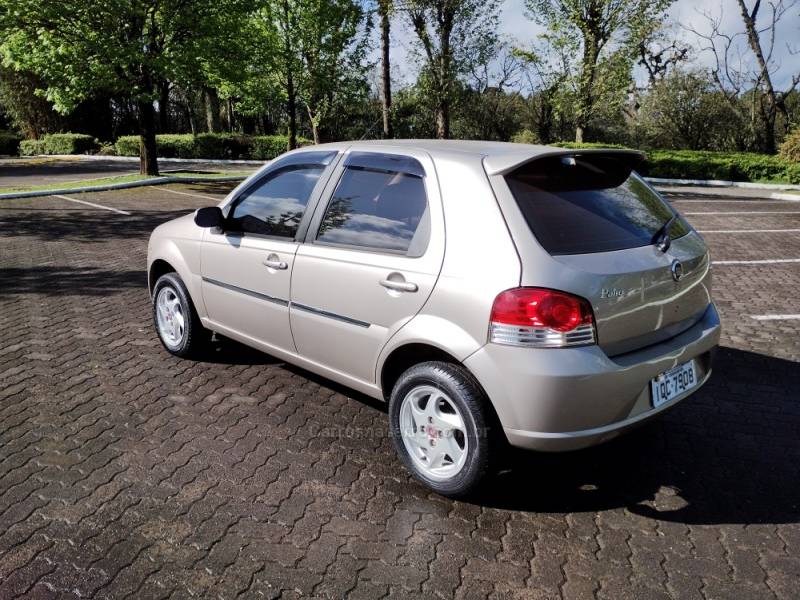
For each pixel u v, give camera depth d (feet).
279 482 10.34
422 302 9.47
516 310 8.43
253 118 135.44
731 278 25.36
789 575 8.34
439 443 9.76
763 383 14.75
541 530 9.24
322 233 11.40
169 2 50.72
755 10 96.07
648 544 8.96
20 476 10.29
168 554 8.52
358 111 119.34
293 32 74.38
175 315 15.48
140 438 11.68
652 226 10.21
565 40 76.13
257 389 13.99
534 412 8.50
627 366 8.79
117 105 130.11
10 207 41.93
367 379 10.82
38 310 19.81
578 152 9.98
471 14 71.05
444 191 9.71
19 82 109.09
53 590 7.79
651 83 113.39
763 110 102.37
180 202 47.50
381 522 9.34
